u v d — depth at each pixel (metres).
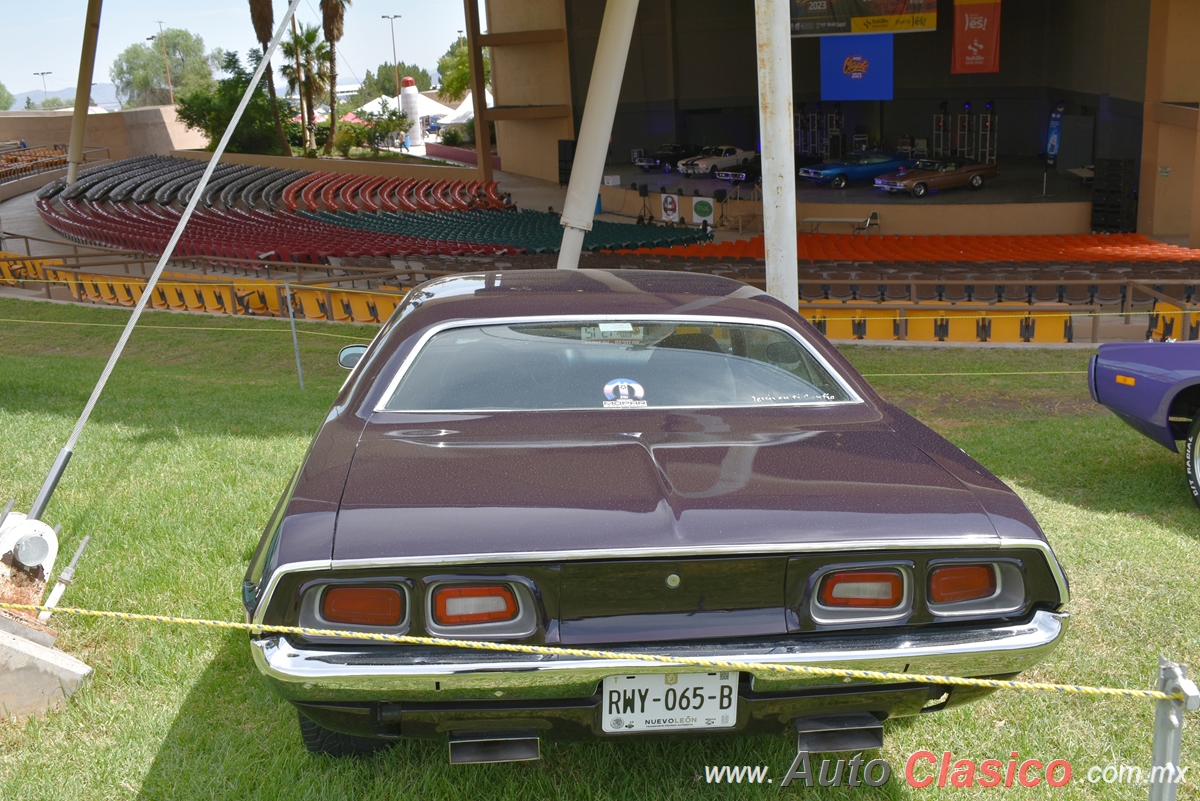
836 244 31.91
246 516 5.21
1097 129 40.12
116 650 3.73
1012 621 2.55
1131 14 35.34
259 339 16.83
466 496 2.60
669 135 52.50
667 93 51.81
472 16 48.84
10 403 8.83
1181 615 4.05
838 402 3.38
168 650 3.71
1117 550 4.78
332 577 2.37
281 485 5.83
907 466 2.87
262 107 69.19
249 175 55.97
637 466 2.81
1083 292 16.72
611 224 38.66
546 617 2.42
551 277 4.17
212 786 2.90
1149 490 5.93
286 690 2.37
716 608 2.46
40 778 2.92
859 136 51.94
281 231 33.41
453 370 3.36
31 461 6.38
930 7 38.34
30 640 3.53
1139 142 35.16
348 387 3.53
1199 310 13.98
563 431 3.08
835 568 2.46
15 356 15.03
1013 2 47.06
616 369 3.38
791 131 7.76
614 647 2.44
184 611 4.09
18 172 59.56
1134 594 4.27
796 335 3.62
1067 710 3.38
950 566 2.52
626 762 3.08
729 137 51.88
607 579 2.41
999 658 2.48
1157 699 2.32
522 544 2.39
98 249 33.53
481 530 2.43
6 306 22.44
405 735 2.57
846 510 2.55
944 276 17.86
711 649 2.43
